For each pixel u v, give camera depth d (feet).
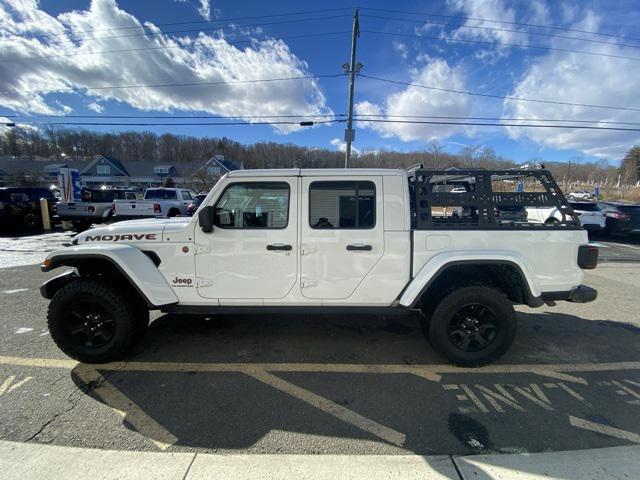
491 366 10.67
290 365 10.63
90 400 8.72
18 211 44.21
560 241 10.47
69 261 10.71
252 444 7.23
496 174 10.75
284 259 10.42
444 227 10.39
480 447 7.18
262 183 10.39
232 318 14.33
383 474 6.42
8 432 7.48
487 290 10.20
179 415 8.17
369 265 10.43
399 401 8.85
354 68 56.18
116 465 6.58
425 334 11.43
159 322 13.88
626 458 6.84
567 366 10.72
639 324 14.30
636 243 39.37
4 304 15.88
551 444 7.28
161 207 45.50
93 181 172.35
